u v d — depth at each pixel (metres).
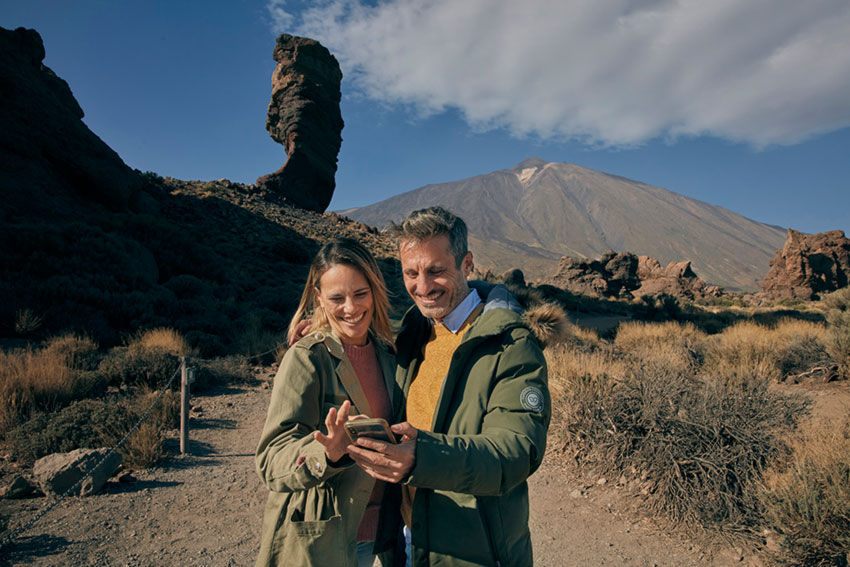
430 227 1.69
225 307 18.67
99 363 9.66
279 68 60.34
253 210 45.62
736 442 4.60
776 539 3.85
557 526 4.55
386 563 1.85
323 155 60.81
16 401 6.70
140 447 5.74
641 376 5.93
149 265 20.31
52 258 15.79
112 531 4.16
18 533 3.56
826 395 7.51
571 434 6.02
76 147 26.62
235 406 8.80
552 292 46.94
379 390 1.87
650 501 4.69
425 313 1.78
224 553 3.94
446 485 1.21
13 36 26.95
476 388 1.51
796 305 57.62
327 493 1.55
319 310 1.85
